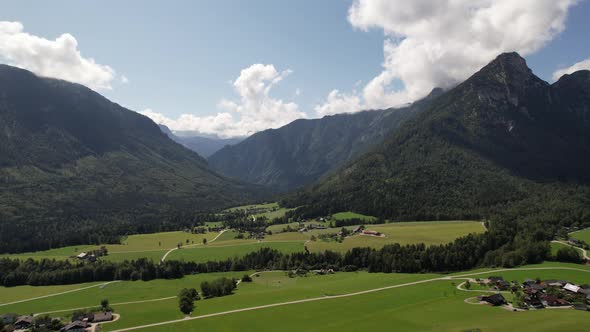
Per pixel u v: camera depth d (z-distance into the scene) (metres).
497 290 146.12
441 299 138.12
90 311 154.50
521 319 108.50
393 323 115.19
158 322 136.12
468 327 104.06
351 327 114.94
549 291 135.88
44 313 161.62
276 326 122.31
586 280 153.88
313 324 121.25
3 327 142.50
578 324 100.12
